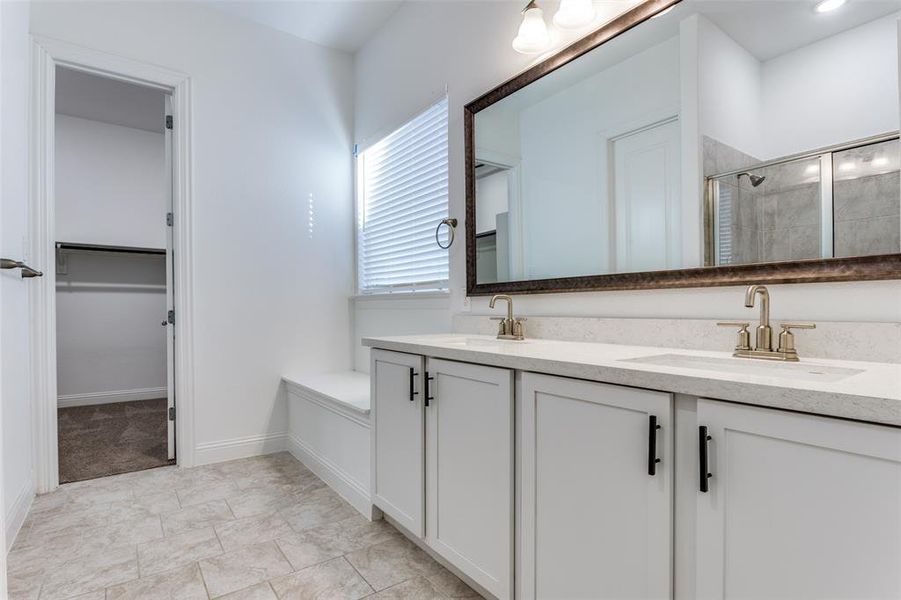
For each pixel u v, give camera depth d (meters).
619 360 1.17
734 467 0.85
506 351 1.39
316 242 3.25
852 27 1.16
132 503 2.21
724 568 0.87
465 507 1.47
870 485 0.71
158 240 4.80
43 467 2.32
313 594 1.52
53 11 2.38
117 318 4.57
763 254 1.30
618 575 1.05
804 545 0.77
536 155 1.98
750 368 1.19
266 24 3.06
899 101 1.08
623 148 1.65
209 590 1.54
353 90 3.47
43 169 2.34
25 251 2.12
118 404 4.43
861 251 1.13
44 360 2.33
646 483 0.99
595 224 1.74
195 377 2.75
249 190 2.97
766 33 1.30
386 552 1.78
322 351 3.26
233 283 2.90
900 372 0.95
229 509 2.15
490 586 1.37
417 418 1.69
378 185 3.21
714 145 1.41
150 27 2.66
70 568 1.67
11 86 1.86
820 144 1.20
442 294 2.54
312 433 2.68
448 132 2.49
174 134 2.76
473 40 2.33
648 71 1.58
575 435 1.14
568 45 1.83
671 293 1.52
